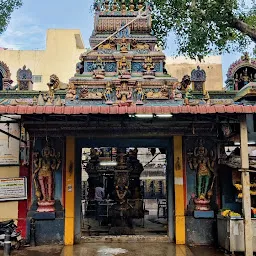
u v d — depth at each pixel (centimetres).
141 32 1355
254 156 1198
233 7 1292
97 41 1330
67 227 1239
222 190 1273
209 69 2808
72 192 1257
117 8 1441
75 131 1261
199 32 1352
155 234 1419
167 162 1324
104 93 1241
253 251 1055
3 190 1263
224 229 1123
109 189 2117
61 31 2962
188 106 976
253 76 1559
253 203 1180
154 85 1255
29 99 1345
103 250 1143
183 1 1391
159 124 1205
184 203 1269
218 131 1255
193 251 1135
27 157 1277
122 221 1507
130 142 1307
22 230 1255
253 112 970
